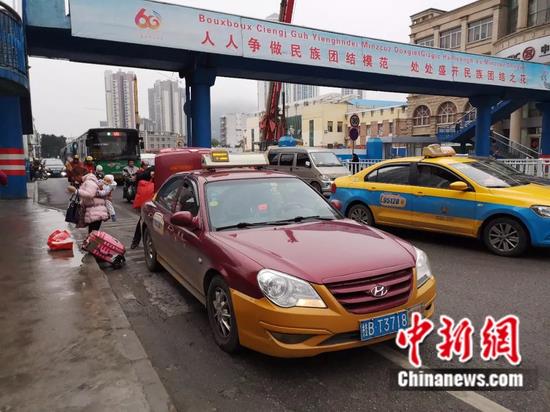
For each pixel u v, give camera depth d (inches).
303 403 118.3
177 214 170.1
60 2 463.5
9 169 577.0
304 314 122.1
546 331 160.7
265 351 128.9
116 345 143.1
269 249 143.2
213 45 529.3
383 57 665.6
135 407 109.0
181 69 639.8
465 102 1537.9
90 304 181.0
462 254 280.4
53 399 112.6
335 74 715.4
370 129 2406.5
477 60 770.2
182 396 122.3
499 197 271.9
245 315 132.1
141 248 313.3
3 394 115.0
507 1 1429.6
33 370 127.4
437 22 1669.5
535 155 1174.3
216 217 172.6
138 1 487.8
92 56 560.4
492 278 227.0
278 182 198.8
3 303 182.7
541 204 257.0
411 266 137.7
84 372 126.0
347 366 137.5
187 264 179.8
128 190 612.4
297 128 2856.8
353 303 125.7
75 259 256.7
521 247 264.2
